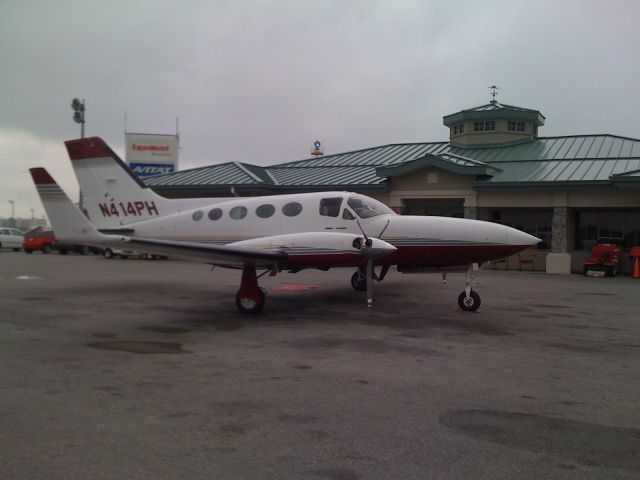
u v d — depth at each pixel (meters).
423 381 5.59
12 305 10.77
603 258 18.28
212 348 7.11
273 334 8.05
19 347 7.12
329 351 6.95
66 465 3.58
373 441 4.01
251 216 11.80
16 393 5.14
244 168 24.59
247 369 6.05
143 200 13.55
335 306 10.73
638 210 20.28
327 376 5.77
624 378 5.77
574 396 5.13
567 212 19.34
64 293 12.59
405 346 7.25
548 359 6.57
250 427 4.28
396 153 26.80
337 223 10.98
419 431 4.21
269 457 3.73
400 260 10.89
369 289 9.80
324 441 4.01
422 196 21.03
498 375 5.84
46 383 5.48
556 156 22.50
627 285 15.13
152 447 3.88
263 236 11.57
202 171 25.41
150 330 8.32
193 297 12.00
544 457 3.75
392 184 21.47
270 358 6.57
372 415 4.57
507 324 8.92
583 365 6.29
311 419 4.46
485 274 18.44
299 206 11.41
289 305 10.86
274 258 9.33
